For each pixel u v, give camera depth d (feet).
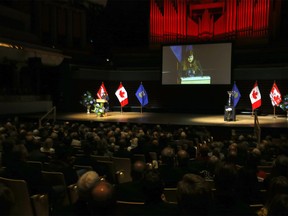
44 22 75.82
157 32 74.69
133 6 85.25
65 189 14.19
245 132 42.50
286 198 6.23
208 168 14.53
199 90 73.67
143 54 79.56
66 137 24.88
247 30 67.77
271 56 67.77
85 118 54.75
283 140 29.25
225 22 69.21
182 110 73.72
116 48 81.61
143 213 7.82
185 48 65.98
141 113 69.31
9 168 14.24
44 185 13.61
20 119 56.95
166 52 67.51
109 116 59.57
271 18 67.56
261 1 65.92
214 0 69.82
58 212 8.56
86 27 85.05
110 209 6.32
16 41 62.18
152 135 29.48
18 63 64.80
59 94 73.82
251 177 10.66
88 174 8.55
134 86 78.28
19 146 16.60
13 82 66.85
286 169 12.12
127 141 26.94
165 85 67.92
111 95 79.00
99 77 77.20
